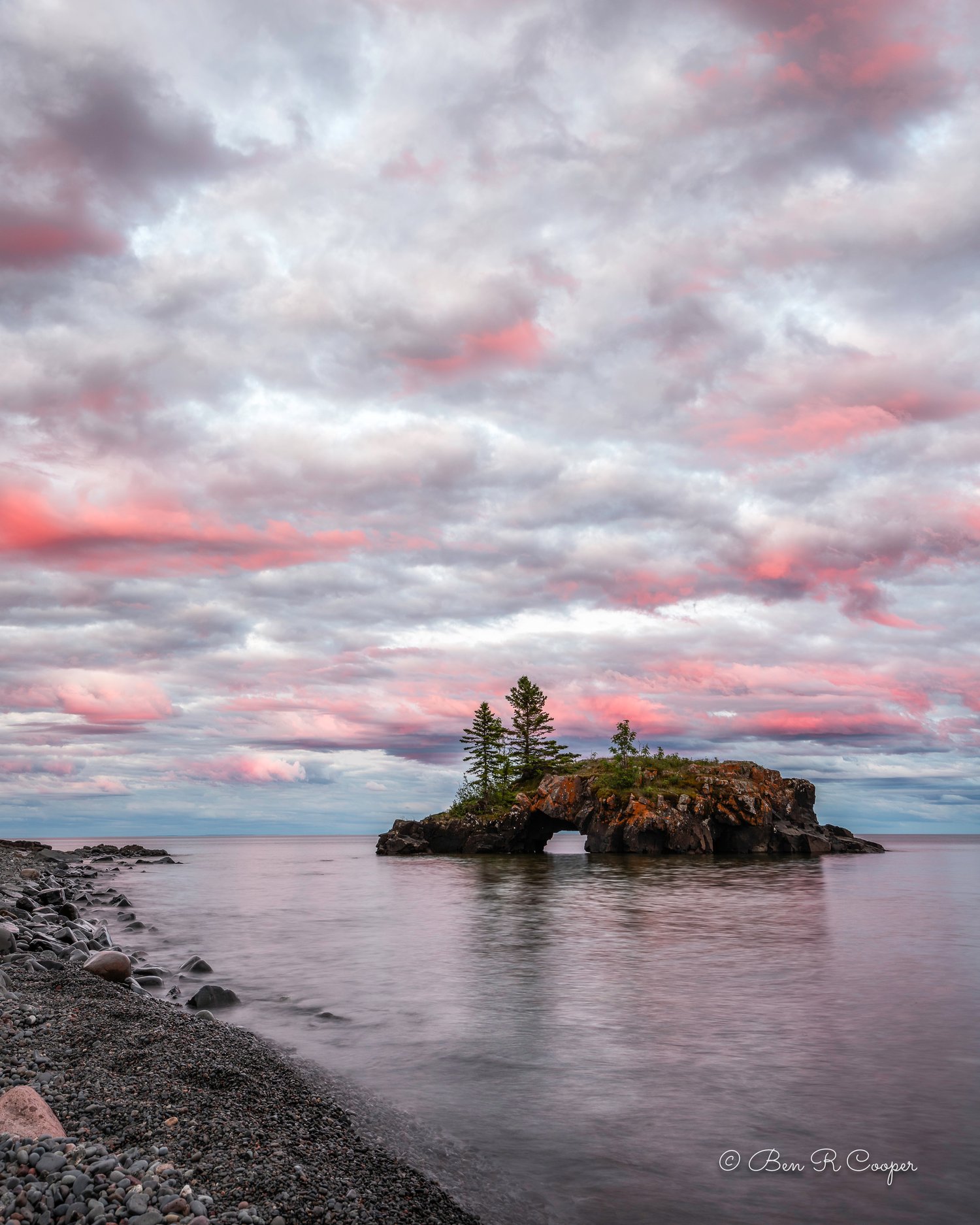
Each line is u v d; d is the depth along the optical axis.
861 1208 9.72
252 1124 10.53
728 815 108.44
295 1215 8.12
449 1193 9.80
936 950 29.25
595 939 32.50
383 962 27.14
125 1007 15.93
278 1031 17.97
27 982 17.38
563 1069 15.04
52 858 95.62
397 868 92.75
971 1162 11.02
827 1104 13.18
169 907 47.41
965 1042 16.81
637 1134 11.96
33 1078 11.35
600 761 132.00
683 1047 16.48
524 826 122.69
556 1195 9.96
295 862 117.50
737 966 25.89
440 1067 15.17
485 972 25.14
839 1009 19.83
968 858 118.69
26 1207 7.14
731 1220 9.40
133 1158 8.93
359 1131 11.57
